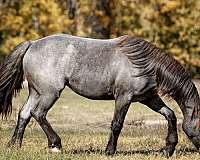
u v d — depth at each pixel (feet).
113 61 58.49
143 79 58.54
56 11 190.49
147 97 60.08
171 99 60.23
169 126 61.00
